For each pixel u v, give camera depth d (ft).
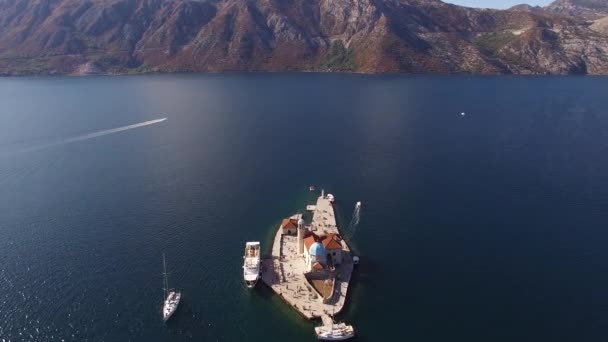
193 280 352.69
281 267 369.09
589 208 468.34
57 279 351.05
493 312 318.45
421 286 346.74
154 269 365.61
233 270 365.81
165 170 588.09
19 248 393.70
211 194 511.81
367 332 302.04
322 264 357.41
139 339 295.69
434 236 417.08
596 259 376.68
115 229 428.15
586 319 310.65
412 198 499.92
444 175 569.23
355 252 392.27
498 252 389.39
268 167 602.85
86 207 473.67
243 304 328.90
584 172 572.92
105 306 322.96
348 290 343.26
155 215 457.68
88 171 581.94
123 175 568.00
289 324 311.27
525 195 503.20
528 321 309.83
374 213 463.83
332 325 302.04
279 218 455.22
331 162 622.54
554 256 381.81
